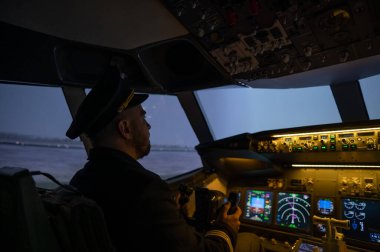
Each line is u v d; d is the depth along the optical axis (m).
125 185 0.87
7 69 2.20
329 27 1.92
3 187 0.64
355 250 1.87
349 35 1.99
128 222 0.82
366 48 2.14
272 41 2.18
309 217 2.16
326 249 1.46
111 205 0.85
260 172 2.65
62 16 1.97
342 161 2.11
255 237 2.21
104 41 2.42
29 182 0.66
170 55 3.00
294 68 2.63
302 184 2.32
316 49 2.24
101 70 2.84
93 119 0.97
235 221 1.23
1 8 1.82
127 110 1.02
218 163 2.81
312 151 2.17
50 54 2.39
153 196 0.85
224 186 2.94
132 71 3.05
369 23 1.83
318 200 2.17
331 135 2.09
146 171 0.94
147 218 0.82
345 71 2.67
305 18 1.86
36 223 0.65
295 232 2.18
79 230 0.71
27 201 0.64
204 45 2.37
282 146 2.31
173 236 0.82
